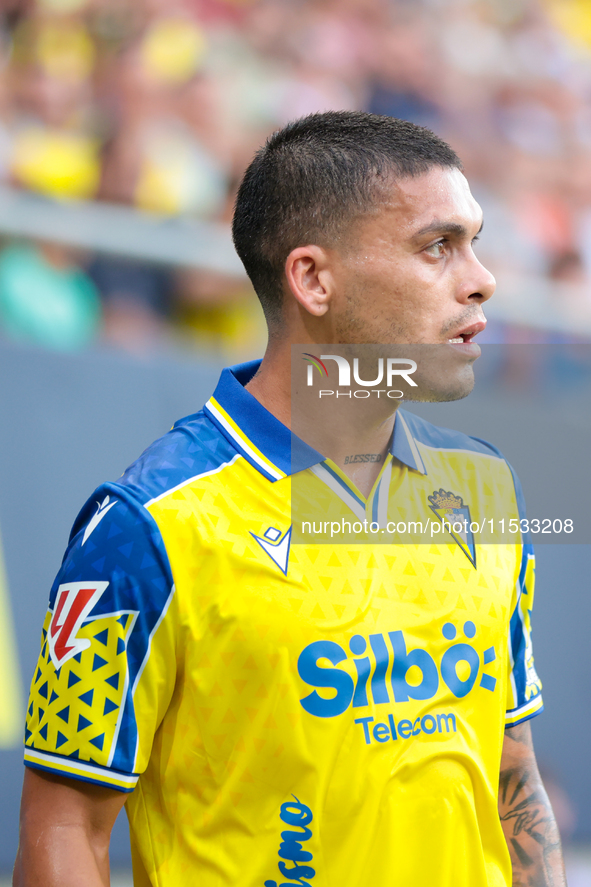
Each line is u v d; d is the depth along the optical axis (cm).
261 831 340
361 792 341
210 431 374
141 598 335
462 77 1623
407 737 350
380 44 1556
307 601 345
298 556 351
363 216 358
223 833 343
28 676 809
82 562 342
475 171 1591
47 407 923
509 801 414
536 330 1449
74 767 332
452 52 1622
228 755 341
